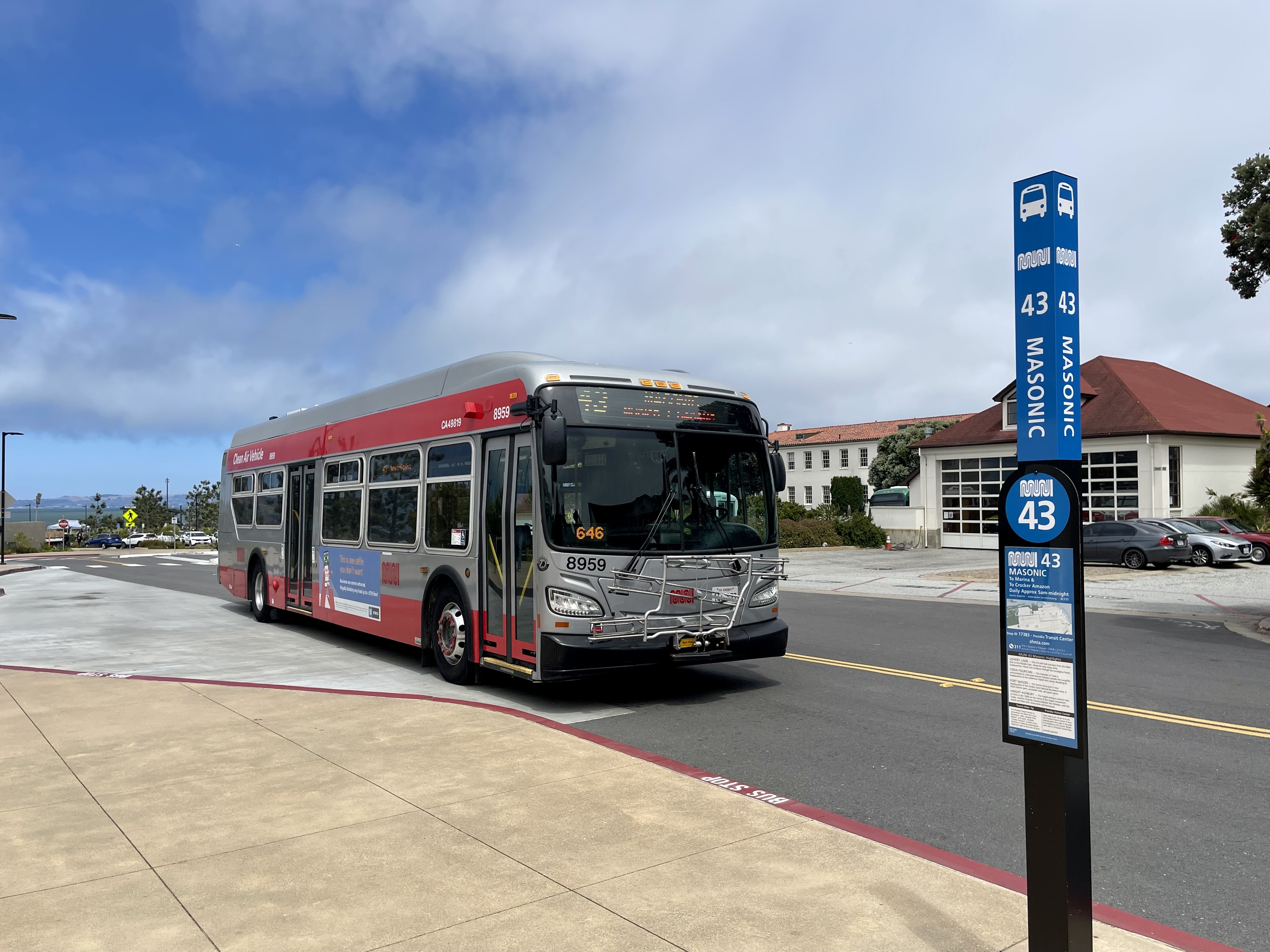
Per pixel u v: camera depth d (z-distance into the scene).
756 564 9.21
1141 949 3.70
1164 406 34.09
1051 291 3.10
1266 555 26.86
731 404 9.51
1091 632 13.89
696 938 3.73
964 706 8.73
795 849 4.71
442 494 10.28
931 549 39.06
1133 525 26.52
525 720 7.70
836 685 9.82
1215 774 6.41
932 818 5.52
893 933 3.76
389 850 4.73
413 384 11.39
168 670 10.95
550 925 3.86
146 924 3.92
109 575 32.56
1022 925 3.83
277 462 15.61
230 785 5.91
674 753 7.04
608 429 8.70
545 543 8.27
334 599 13.02
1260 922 4.13
